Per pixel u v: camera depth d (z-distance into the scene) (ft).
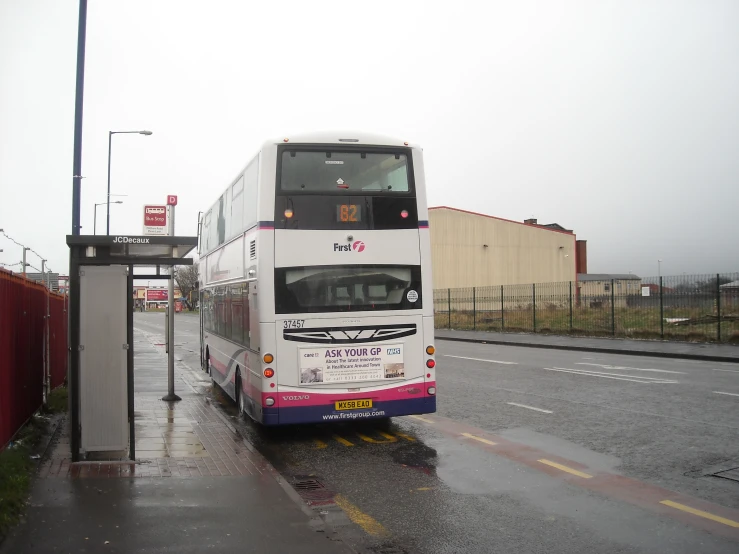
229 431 32.35
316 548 16.25
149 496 20.34
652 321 90.07
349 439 31.73
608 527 18.56
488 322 122.01
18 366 28.22
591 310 102.53
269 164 29.76
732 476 23.34
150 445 28.76
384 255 30.53
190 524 17.85
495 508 20.54
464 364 64.13
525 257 185.06
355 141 30.63
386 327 30.42
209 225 50.60
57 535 16.84
